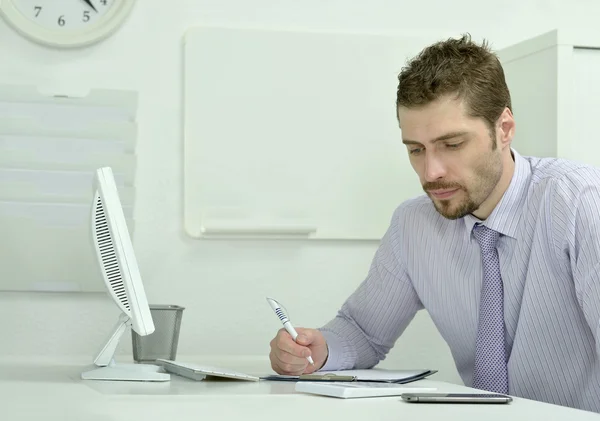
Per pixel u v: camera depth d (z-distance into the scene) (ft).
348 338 5.88
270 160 7.67
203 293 7.55
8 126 7.22
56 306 7.33
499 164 5.02
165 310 6.01
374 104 7.87
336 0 7.90
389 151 7.88
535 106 6.91
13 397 3.82
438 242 5.64
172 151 7.56
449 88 4.73
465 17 8.14
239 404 3.59
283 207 7.68
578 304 5.07
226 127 7.60
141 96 7.52
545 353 5.16
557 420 3.18
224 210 7.57
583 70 6.72
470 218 5.35
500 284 5.26
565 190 5.01
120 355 7.11
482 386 5.23
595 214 4.79
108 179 4.78
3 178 7.20
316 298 7.75
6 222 7.20
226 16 7.70
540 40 6.84
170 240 7.53
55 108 7.30
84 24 7.36
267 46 7.70
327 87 7.79
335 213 7.76
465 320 5.64
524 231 5.18
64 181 7.30
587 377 5.15
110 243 4.82
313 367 5.48
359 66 7.85
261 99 7.68
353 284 7.81
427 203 5.83
